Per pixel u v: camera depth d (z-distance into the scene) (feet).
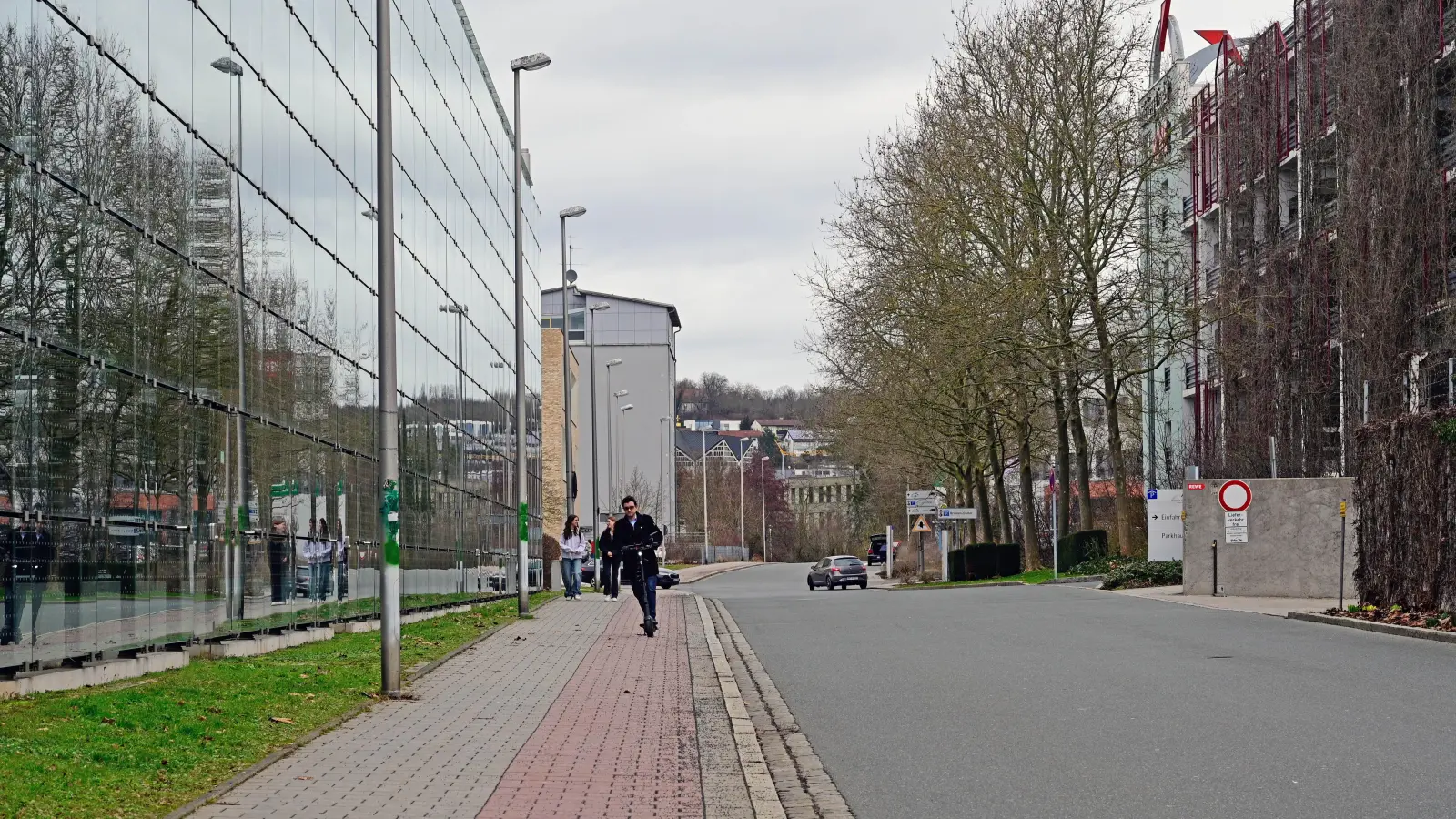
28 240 37.86
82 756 29.22
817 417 222.28
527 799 27.50
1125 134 135.13
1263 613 80.18
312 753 32.99
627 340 408.87
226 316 54.49
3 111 36.50
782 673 52.26
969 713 39.78
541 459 172.55
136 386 45.37
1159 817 25.23
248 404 57.21
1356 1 118.11
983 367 144.25
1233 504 96.63
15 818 23.62
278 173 61.93
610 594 114.11
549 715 40.06
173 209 48.98
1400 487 71.00
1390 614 69.92
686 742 35.01
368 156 79.87
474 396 118.62
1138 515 159.02
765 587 205.98
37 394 38.32
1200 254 176.35
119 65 44.32
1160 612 82.38
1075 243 136.87
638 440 407.23
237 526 55.36
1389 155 114.93
